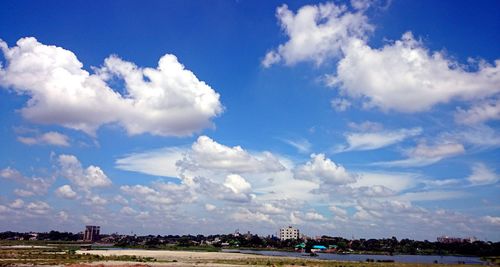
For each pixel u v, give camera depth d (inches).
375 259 7190.0
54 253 5797.2
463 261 7224.4
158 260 5064.0
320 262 5132.9
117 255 5954.7
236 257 6304.1
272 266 4338.1
